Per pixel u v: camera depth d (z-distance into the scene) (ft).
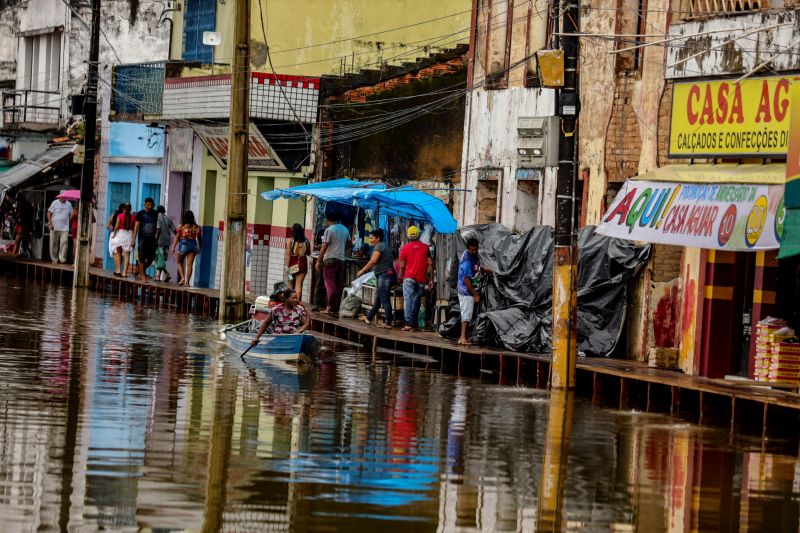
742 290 103.30
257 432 71.82
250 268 176.45
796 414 84.89
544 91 129.59
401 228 143.54
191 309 157.07
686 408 92.32
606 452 72.33
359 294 141.79
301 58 177.17
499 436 75.51
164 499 55.98
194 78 177.17
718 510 60.03
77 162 202.80
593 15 121.80
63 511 53.36
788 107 94.38
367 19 177.58
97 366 94.84
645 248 110.22
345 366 106.32
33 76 243.19
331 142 161.27
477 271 117.60
